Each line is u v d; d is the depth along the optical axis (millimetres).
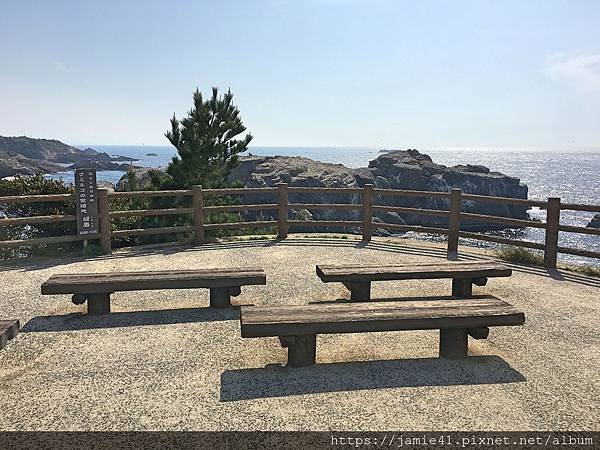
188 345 4043
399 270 5016
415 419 2926
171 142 11172
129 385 3340
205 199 10672
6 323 3672
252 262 7047
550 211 6773
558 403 3135
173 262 7047
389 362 3740
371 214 8664
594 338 4270
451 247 7867
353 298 5051
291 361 3623
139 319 4664
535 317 4793
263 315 3586
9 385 3344
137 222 9414
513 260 7285
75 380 3414
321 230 19500
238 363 3699
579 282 6094
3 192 8344
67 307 5047
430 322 3586
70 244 8336
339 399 3158
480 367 3660
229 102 11664
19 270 6590
